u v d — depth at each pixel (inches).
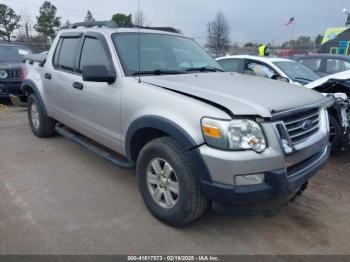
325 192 162.7
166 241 118.8
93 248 113.7
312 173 121.8
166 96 120.6
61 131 198.1
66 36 191.9
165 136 125.5
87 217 132.3
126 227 126.2
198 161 108.4
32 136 235.0
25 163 185.8
